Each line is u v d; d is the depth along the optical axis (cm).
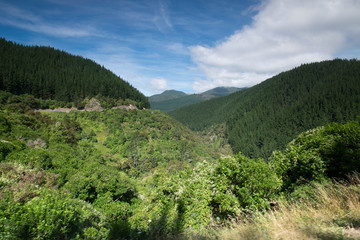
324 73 15812
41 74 10356
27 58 11981
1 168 1132
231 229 342
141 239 392
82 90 10469
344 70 14488
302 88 15175
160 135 9762
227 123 16938
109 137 7869
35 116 5756
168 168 6438
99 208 1539
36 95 8912
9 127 3194
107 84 12381
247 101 18350
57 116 7912
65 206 453
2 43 12444
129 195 2286
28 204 398
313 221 279
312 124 9806
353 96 10325
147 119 10581
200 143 11494
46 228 343
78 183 1702
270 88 18112
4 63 9675
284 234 246
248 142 11425
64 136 4888
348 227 237
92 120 8775
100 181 1864
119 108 10519
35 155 1853
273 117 12756
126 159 6700
